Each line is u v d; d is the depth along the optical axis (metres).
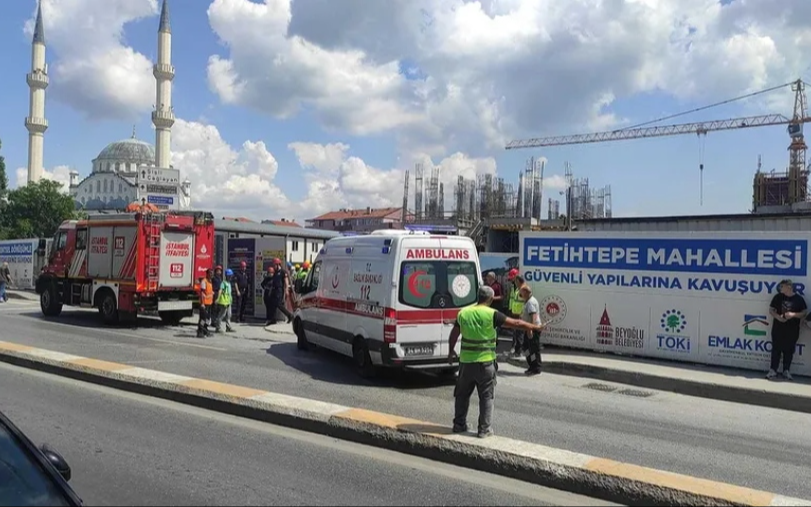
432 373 11.57
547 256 14.37
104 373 9.82
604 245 13.62
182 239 18.38
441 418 8.04
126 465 5.91
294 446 6.67
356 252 11.74
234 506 4.95
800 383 10.70
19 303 26.42
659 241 12.93
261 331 17.80
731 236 12.11
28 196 54.62
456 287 10.92
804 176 55.06
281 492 5.27
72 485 5.36
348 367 12.05
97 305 18.47
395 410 8.50
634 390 10.96
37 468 3.60
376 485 5.52
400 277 10.52
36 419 7.56
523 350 13.42
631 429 7.90
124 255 17.78
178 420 7.66
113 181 95.00
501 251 49.94
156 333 16.84
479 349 6.69
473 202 61.34
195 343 14.95
